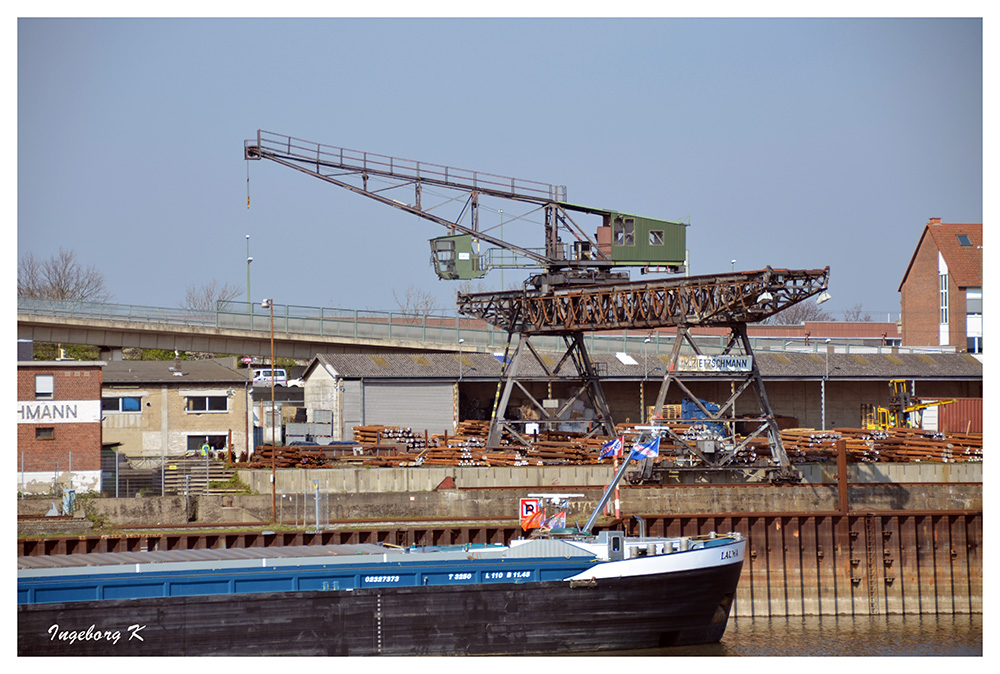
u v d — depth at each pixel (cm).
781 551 5059
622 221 6350
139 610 3331
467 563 3625
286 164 6419
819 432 6738
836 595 5084
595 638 3744
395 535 4616
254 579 3438
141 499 4869
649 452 3994
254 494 5088
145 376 6925
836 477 5894
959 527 5216
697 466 5556
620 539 3781
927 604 5141
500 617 3650
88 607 3284
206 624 3388
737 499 5422
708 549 3878
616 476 4003
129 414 6800
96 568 3303
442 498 5141
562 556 3725
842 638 4575
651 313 5841
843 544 5119
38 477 5275
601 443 5991
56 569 3262
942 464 6019
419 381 7438
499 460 5719
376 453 6188
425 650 3584
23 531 4588
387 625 3553
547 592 3688
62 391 5309
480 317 6556
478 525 4744
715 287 5578
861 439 6391
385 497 5122
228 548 4191
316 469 5431
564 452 5819
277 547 3812
